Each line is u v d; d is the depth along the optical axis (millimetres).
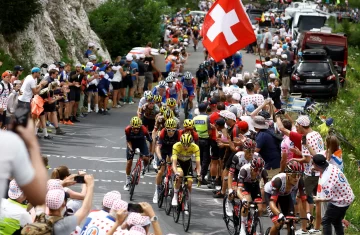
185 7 141250
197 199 29734
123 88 54219
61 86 43281
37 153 7906
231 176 23938
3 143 7520
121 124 46219
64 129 42719
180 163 26375
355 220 28781
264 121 26953
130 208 14711
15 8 52625
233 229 24719
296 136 25875
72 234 13562
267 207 22703
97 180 31516
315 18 96562
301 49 70812
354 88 71250
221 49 32656
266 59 60125
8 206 12961
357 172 39438
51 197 12805
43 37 59375
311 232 24125
